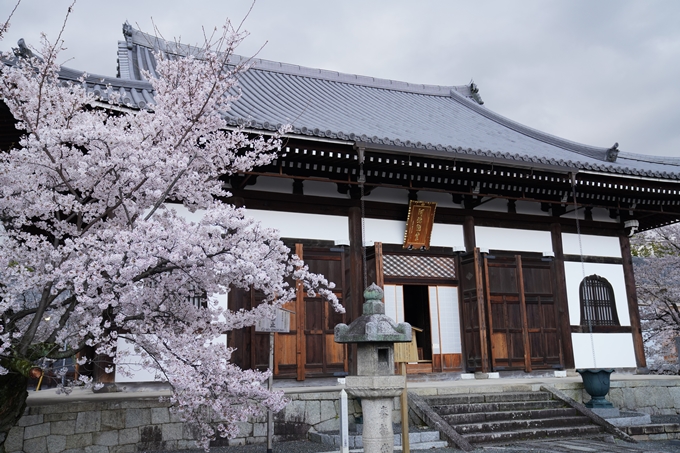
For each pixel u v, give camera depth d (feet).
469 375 49.67
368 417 20.26
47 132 22.94
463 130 67.41
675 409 46.55
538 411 38.27
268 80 72.74
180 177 27.58
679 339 71.97
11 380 23.63
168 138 27.12
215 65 27.81
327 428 35.86
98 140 25.27
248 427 33.91
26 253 23.45
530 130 71.67
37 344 23.76
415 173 48.42
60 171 25.00
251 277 24.64
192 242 22.94
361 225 48.29
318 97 70.79
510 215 54.70
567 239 56.54
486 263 50.75
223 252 24.08
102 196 26.71
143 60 65.00
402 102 79.20
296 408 35.27
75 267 21.83
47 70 24.99
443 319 50.62
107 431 30.48
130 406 31.40
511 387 41.75
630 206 57.93
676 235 87.81
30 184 24.71
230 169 31.89
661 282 81.97
